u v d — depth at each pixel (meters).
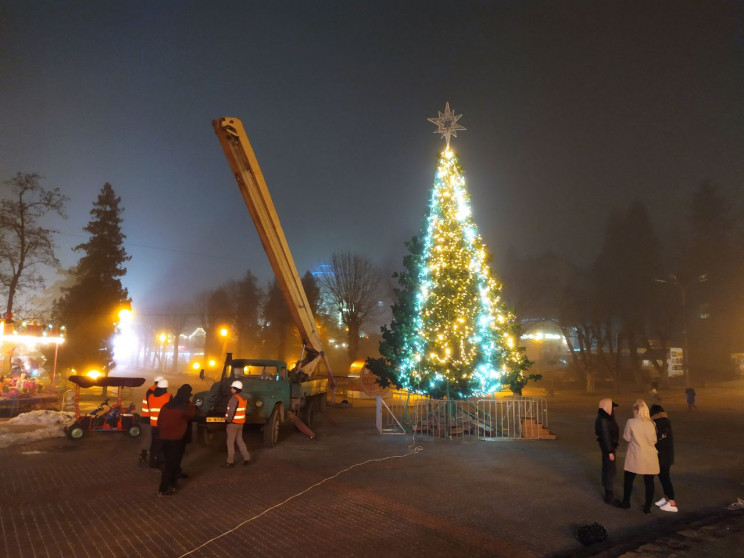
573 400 34.56
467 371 15.82
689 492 9.38
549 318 51.38
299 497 8.38
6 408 19.11
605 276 47.62
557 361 62.38
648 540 6.74
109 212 36.06
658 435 8.30
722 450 13.99
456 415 15.54
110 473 9.88
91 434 14.65
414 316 16.95
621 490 9.26
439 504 8.15
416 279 17.41
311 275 47.81
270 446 13.16
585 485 9.58
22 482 9.10
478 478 9.96
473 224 16.78
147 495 8.37
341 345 58.34
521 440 14.81
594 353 60.75
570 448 13.56
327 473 10.16
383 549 6.23
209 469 10.45
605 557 6.10
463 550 6.26
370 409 26.52
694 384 47.12
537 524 7.31
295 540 6.46
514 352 16.66
